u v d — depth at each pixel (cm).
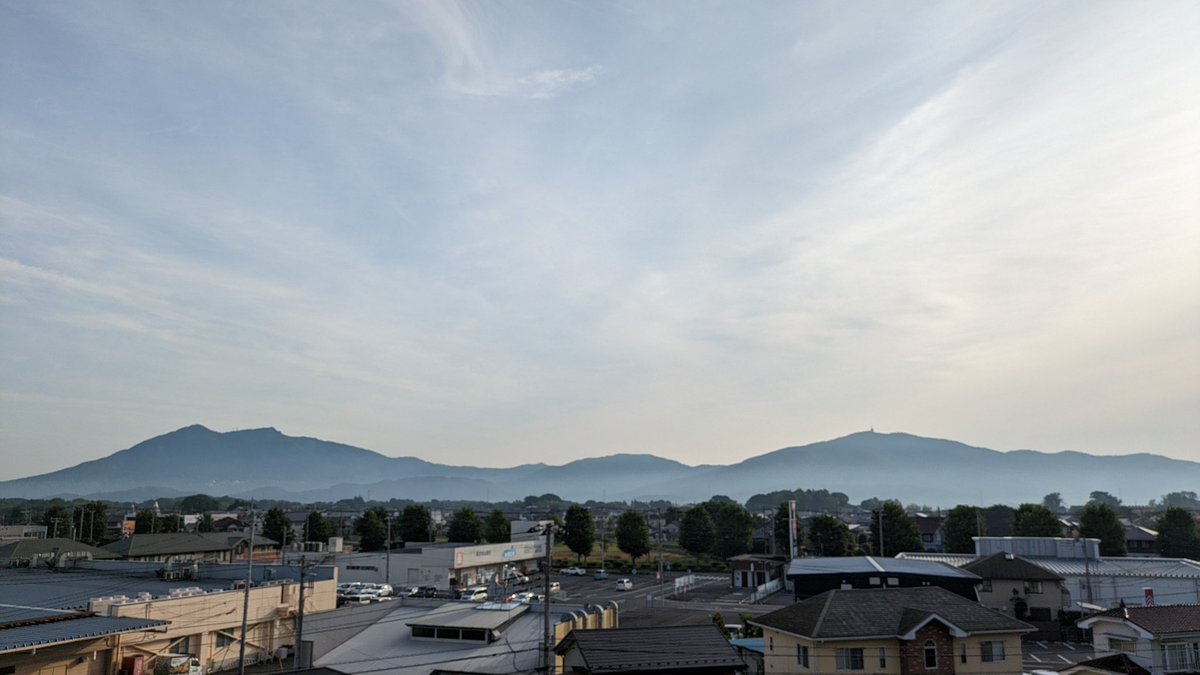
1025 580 6406
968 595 6319
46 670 3678
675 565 12612
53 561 6650
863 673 3728
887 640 3766
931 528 14088
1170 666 3994
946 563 7475
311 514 12875
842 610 3972
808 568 6831
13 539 10819
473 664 4475
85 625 3872
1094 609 6091
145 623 3978
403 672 4412
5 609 4200
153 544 8962
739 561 9856
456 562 8906
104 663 4053
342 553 9825
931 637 3750
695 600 8338
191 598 4684
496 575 9956
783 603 7969
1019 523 10319
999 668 3781
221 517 19038
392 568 9075
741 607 7656
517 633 5050
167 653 4459
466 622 4950
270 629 5300
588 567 12375
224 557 9825
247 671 4766
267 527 12056
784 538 12531
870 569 6594
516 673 4291
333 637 5003
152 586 5538
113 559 8112
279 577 6012
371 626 5281
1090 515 10188
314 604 5728
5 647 3353
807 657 3822
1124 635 4194
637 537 11994
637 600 8325
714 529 12875
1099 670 3806
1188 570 6881
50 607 4378
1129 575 6669
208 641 4775
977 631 3753
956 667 3747
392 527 12800
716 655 3947
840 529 11231
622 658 3828
